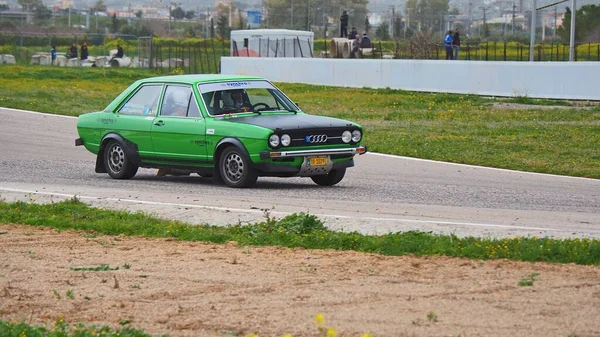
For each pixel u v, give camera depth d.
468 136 37.72
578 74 51.72
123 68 91.00
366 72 64.25
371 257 15.08
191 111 24.88
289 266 14.42
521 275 13.66
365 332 10.85
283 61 70.69
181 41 126.69
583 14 99.69
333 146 24.00
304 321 11.35
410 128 41.12
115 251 15.77
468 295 12.52
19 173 27.17
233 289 13.01
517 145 34.53
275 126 23.42
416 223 18.45
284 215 19.41
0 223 18.34
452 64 58.44
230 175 24.11
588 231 17.92
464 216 19.86
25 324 11.09
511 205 21.69
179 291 12.95
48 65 95.62
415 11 143.12
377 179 26.53
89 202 21.17
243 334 10.90
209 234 16.80
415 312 11.70
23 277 13.88
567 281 13.27
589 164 29.89
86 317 11.75
